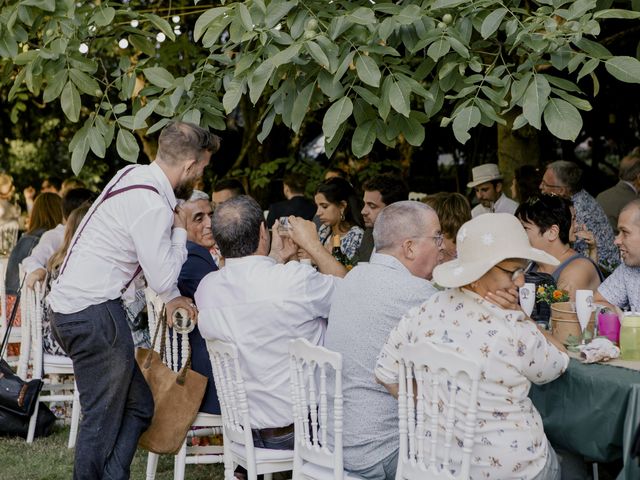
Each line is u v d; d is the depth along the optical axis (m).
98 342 3.57
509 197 7.66
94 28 4.23
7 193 7.95
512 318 2.68
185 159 3.62
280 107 3.72
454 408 2.63
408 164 11.31
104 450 3.61
